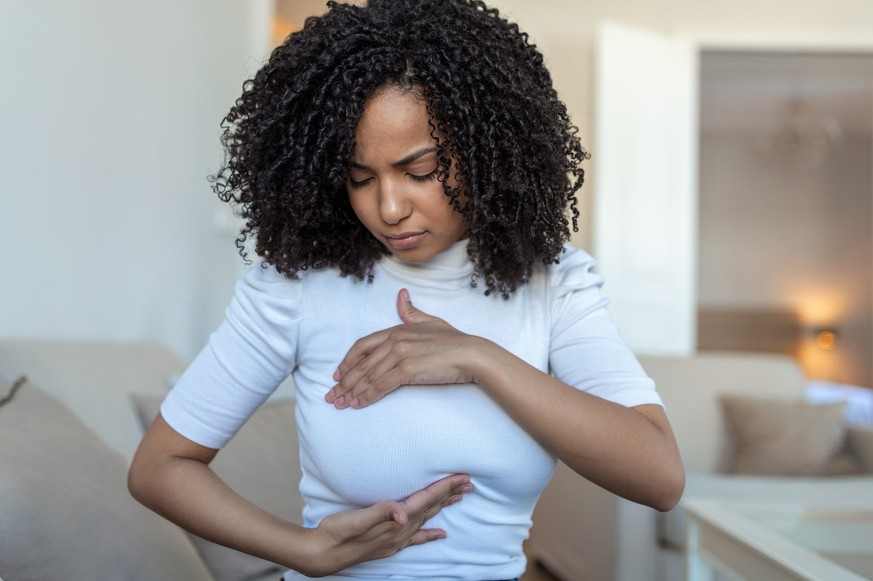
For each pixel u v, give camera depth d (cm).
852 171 812
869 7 509
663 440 84
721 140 823
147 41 232
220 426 91
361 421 87
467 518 90
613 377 88
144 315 236
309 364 92
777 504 162
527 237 90
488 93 82
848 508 160
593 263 99
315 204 88
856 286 803
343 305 92
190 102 277
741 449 278
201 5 287
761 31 510
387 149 79
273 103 87
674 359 303
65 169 179
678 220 477
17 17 156
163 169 250
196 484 88
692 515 160
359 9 84
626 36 473
